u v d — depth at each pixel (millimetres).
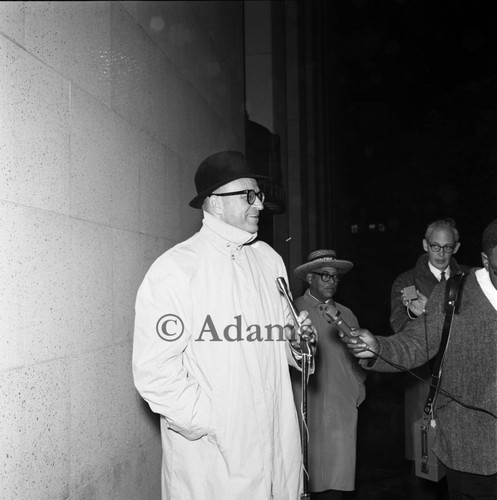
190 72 5207
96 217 3117
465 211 13398
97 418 3049
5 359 2252
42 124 2592
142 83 3939
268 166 8836
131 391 3535
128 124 3650
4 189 2287
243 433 2672
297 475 2863
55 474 2605
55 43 2748
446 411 2904
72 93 2895
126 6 3695
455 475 2900
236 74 7270
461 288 2893
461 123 13609
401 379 10180
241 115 7492
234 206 2883
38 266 2506
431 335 2949
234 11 7242
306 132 13633
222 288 2799
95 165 3133
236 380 2705
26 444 2379
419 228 22047
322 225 16234
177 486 2748
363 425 7551
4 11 2340
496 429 2770
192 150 5160
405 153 20078
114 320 3309
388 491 5270
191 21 5312
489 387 2779
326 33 19766
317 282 4602
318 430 4426
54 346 2623
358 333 2914
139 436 3635
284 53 11141
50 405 2570
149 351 2682
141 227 3797
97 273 3102
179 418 2639
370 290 26328
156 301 2719
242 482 2648
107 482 3146
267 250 3186
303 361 2787
